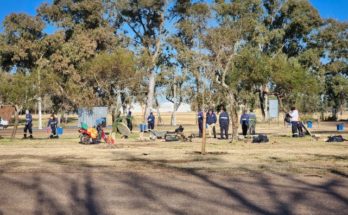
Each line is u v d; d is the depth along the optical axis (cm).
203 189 1166
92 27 6022
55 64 5438
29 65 6138
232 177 1366
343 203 986
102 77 4688
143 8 5869
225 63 3469
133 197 1067
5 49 5869
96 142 2828
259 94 6888
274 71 3105
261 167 1587
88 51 5538
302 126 3266
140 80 5025
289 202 998
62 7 5953
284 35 6844
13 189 1182
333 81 7844
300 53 7088
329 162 1730
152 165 1664
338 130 4375
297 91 3269
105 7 5981
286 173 1441
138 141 2984
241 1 5266
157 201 1020
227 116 3219
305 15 6769
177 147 2475
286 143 2703
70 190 1163
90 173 1469
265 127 5325
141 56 5334
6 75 5272
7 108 7106
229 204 983
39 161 1823
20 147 2567
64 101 5522
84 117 4766
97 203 1003
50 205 986
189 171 1500
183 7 5616
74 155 2061
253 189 1162
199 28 4191
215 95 3606
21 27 5856
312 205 967
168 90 7294
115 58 4575
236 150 2264
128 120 3962
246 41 6112
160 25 5991
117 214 897
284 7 6706
